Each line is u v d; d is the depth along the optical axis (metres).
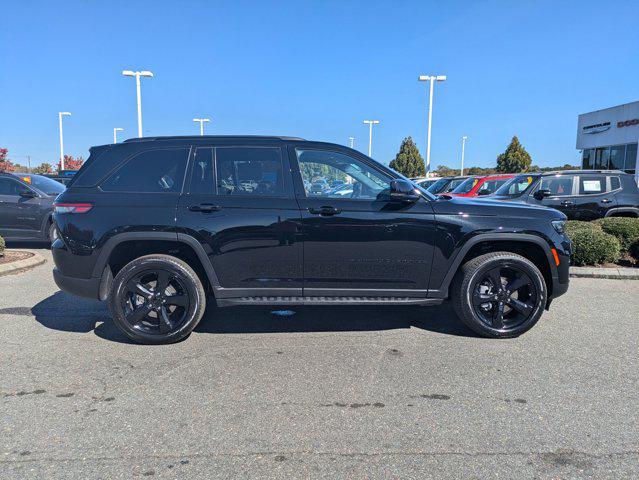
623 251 8.27
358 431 2.89
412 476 2.46
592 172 10.14
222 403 3.23
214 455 2.63
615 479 2.43
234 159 4.33
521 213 4.41
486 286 4.49
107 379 3.60
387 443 2.76
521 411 3.14
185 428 2.91
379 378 3.64
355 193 4.34
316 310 5.47
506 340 4.49
